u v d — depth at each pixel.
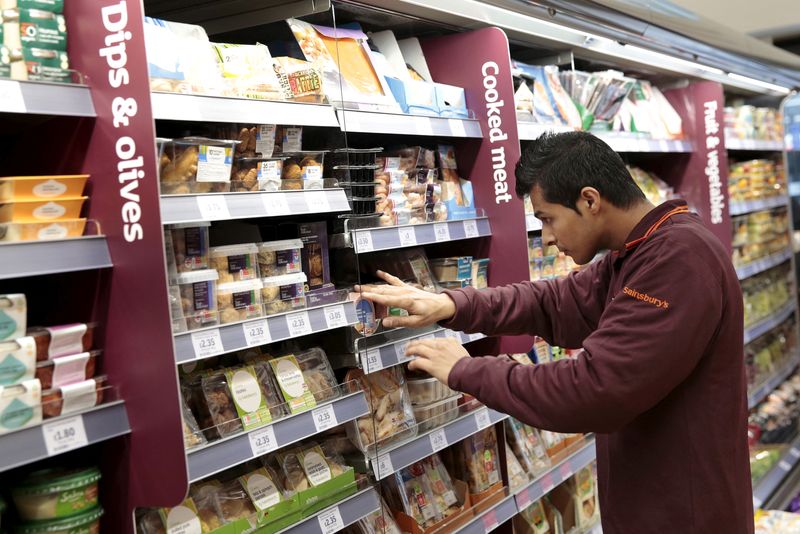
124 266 1.62
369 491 2.25
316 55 2.28
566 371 1.92
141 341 1.61
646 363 1.84
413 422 2.53
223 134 2.00
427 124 2.62
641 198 2.07
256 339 1.89
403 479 2.60
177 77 1.79
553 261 3.46
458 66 2.96
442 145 2.89
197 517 1.85
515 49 3.59
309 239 2.23
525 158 2.12
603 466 2.17
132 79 1.57
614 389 1.85
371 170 2.41
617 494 2.09
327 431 2.35
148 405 1.61
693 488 1.97
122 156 1.60
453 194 2.85
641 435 2.04
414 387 2.65
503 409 1.96
